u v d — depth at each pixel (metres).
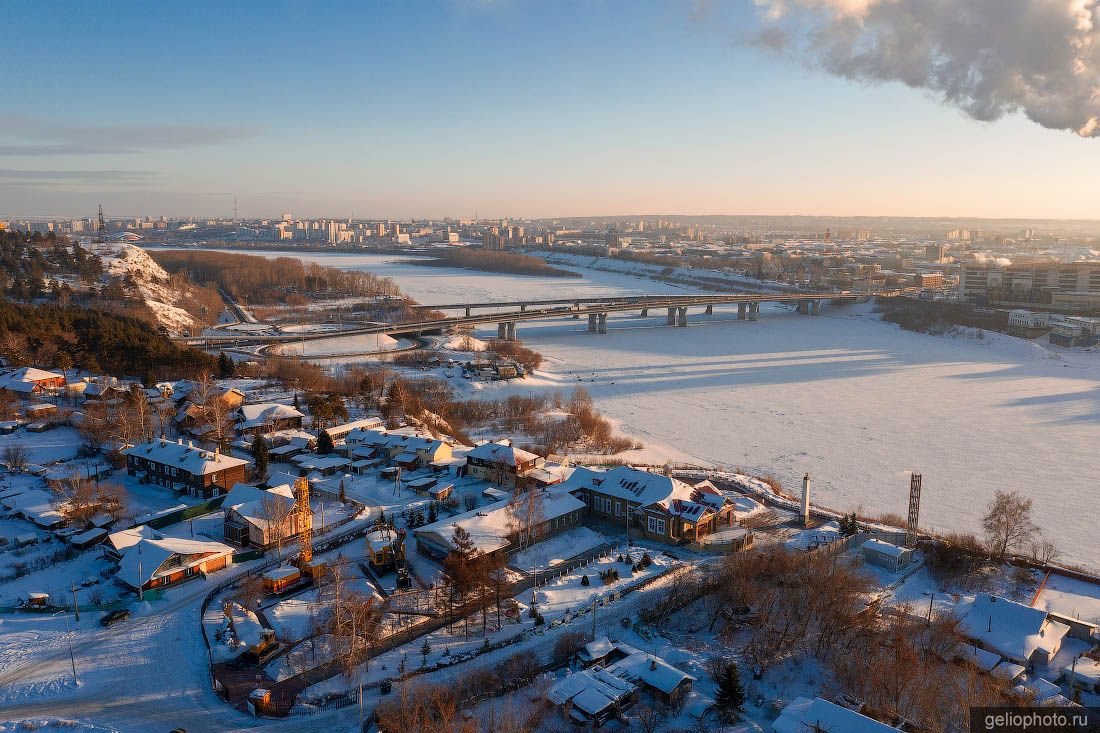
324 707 75.75
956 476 171.50
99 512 117.62
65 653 83.81
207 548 104.56
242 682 79.69
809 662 86.38
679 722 73.88
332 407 176.62
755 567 105.19
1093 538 136.75
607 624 94.62
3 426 154.50
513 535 114.75
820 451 190.25
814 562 106.88
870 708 73.56
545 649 88.00
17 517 117.06
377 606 94.69
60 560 105.38
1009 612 93.50
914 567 117.00
